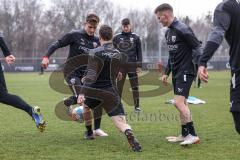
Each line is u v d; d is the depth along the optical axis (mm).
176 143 12758
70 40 13719
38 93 34094
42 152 11539
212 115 19328
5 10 124500
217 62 93625
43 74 75438
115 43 19703
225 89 37781
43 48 126688
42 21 129250
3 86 12078
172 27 12133
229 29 8336
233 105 8312
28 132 14898
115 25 138750
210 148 11953
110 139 13531
